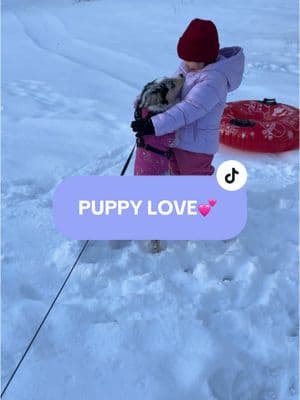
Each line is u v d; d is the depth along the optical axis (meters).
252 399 1.52
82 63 5.21
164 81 1.92
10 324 1.69
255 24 7.40
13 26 7.54
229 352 1.61
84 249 2.05
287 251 2.14
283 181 2.73
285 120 3.20
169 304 1.79
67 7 9.41
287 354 1.63
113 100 4.00
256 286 1.92
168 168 2.03
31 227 2.21
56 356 1.57
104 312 1.75
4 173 2.69
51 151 2.99
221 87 1.93
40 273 1.94
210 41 1.92
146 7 9.00
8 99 3.90
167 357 1.57
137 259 2.02
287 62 5.39
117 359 1.57
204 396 1.46
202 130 1.99
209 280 1.93
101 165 2.84
